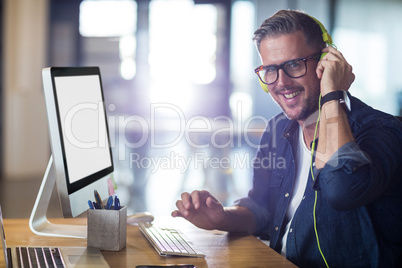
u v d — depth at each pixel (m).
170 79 8.69
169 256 1.48
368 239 1.80
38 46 8.17
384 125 1.79
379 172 1.71
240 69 8.41
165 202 5.60
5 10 7.95
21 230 1.76
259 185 2.19
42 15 8.20
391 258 1.78
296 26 2.12
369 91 7.98
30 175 8.09
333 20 7.99
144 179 6.53
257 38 2.22
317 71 1.96
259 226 2.08
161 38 8.74
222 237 1.78
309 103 2.11
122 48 8.80
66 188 1.54
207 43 8.60
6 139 7.98
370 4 8.06
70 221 1.89
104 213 1.52
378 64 8.07
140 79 8.80
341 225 1.84
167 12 8.70
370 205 1.80
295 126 2.15
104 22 8.77
